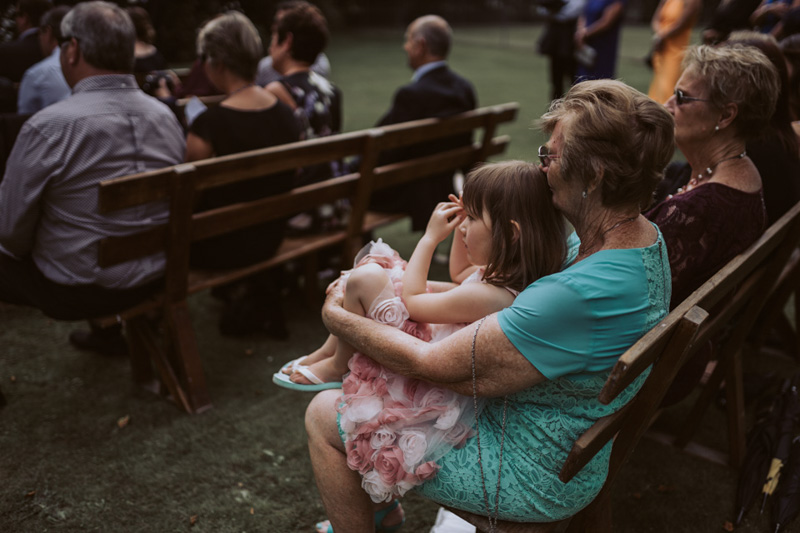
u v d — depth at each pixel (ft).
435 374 4.92
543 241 5.08
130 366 10.37
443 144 12.63
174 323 8.96
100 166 8.13
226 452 8.47
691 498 7.89
